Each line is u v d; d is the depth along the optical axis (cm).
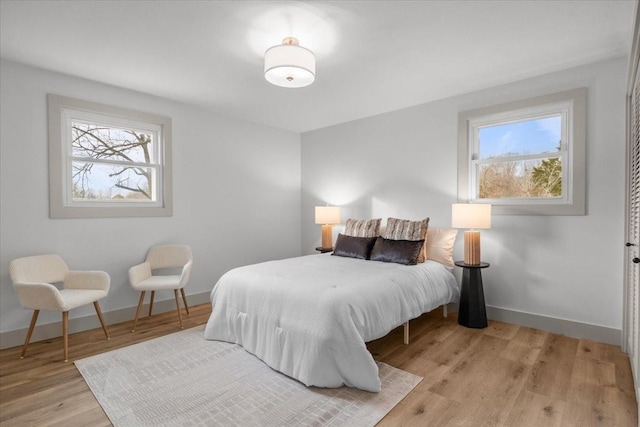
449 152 359
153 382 210
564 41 241
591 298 279
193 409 182
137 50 252
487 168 342
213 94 350
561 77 291
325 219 440
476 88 334
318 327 202
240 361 237
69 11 201
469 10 202
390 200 411
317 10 201
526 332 295
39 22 213
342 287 226
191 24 216
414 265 308
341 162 464
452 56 264
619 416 175
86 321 305
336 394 196
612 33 230
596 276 276
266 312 235
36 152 283
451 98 357
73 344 272
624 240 259
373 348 262
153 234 356
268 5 196
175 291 310
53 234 292
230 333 266
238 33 228
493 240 329
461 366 231
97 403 189
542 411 179
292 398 192
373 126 427
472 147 349
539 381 210
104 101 319
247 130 447
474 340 277
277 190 488
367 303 220
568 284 289
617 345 265
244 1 192
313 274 263
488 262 332
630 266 242
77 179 313
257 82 317
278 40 238
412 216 390
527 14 207
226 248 424
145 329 306
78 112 308
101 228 320
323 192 489
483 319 305
